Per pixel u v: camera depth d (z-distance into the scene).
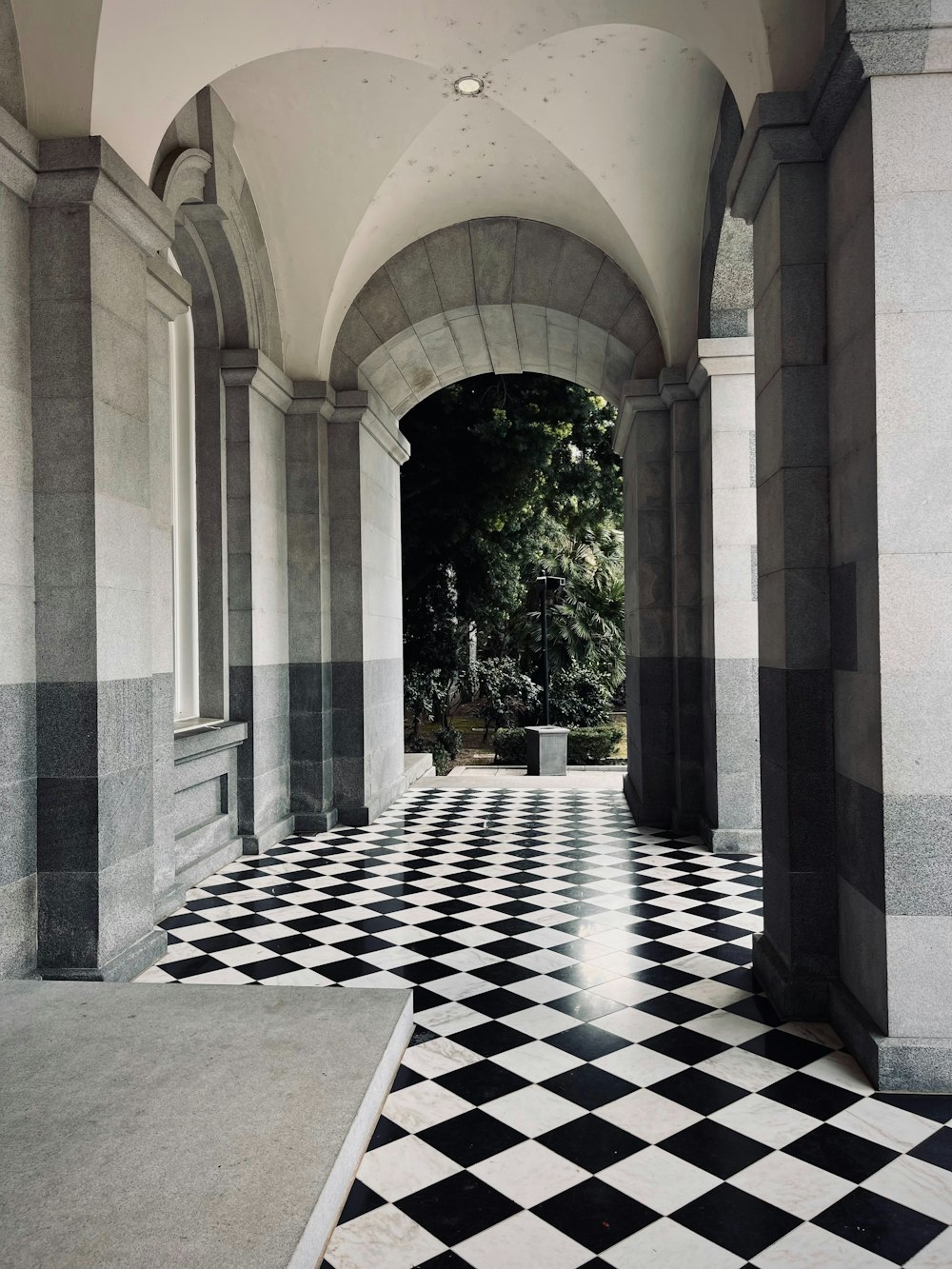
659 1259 2.69
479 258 10.14
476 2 6.43
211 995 4.45
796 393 4.59
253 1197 2.71
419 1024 4.50
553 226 10.03
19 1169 2.86
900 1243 2.77
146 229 5.51
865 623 4.02
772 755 4.96
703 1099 3.71
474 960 5.47
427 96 7.86
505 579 19.23
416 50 6.89
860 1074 3.92
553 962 5.42
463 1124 3.50
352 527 10.02
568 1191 3.05
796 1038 4.32
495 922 6.27
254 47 6.18
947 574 3.80
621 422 10.73
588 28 6.93
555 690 19.81
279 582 9.37
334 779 10.09
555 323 10.55
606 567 20.45
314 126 8.13
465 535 18.44
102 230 5.10
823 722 4.54
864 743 4.06
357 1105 3.29
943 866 3.79
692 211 8.49
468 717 23.98
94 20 4.88
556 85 7.64
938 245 3.84
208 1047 3.81
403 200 9.20
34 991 4.47
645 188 8.41
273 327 9.29
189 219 7.71
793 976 4.55
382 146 8.33
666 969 5.30
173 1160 2.91
